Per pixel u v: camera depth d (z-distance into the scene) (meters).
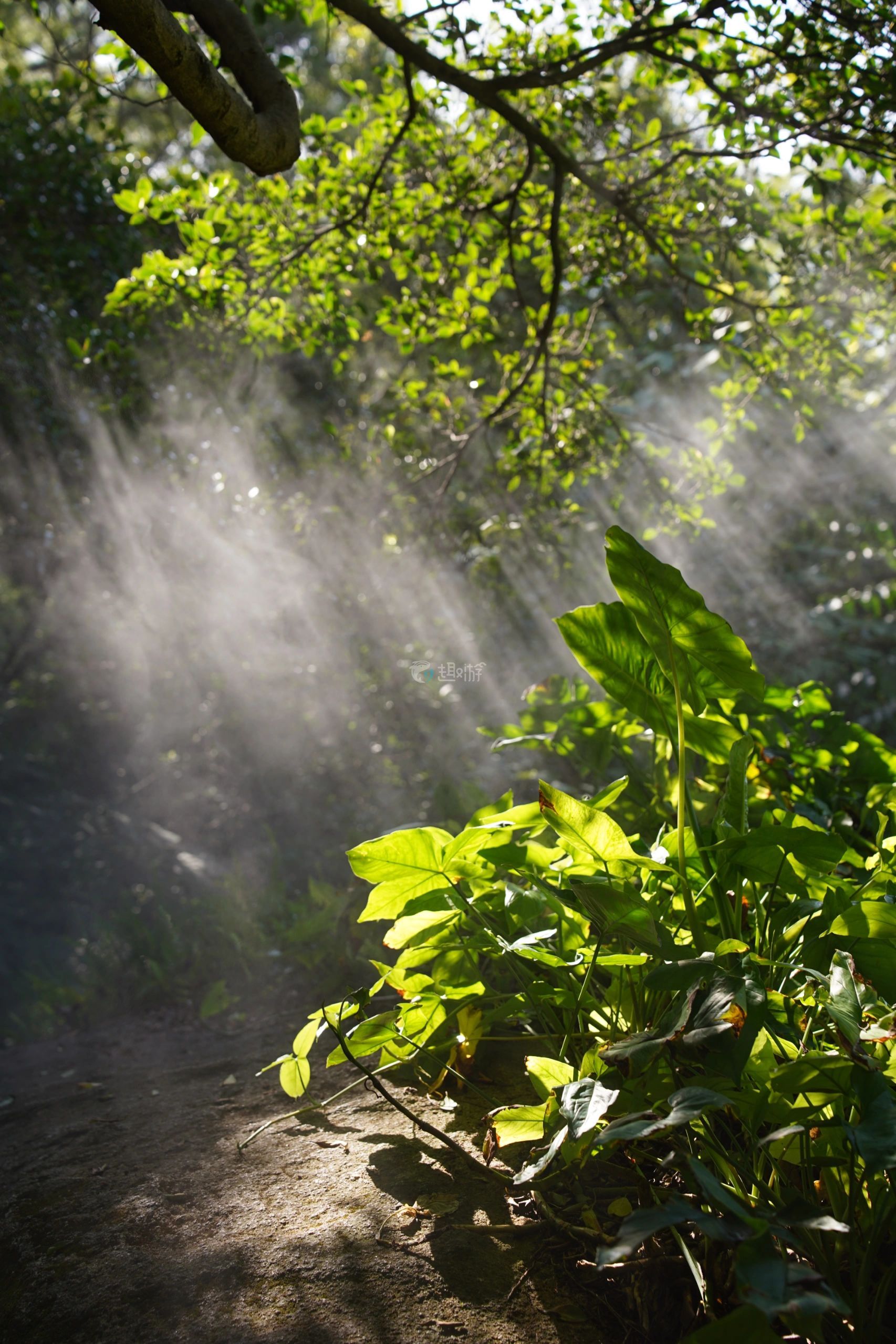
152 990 4.12
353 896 3.55
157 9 2.11
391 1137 2.23
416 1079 2.52
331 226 4.72
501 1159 2.06
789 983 1.92
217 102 2.39
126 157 6.68
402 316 5.05
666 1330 1.54
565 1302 1.62
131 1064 3.36
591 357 5.86
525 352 5.83
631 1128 1.39
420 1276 1.71
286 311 4.91
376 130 4.68
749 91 3.89
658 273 5.61
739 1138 1.85
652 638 2.03
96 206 6.64
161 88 4.28
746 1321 1.21
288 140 2.71
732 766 2.08
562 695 3.39
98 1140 2.54
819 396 5.43
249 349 6.18
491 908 2.35
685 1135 1.68
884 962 1.85
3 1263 1.93
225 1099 2.71
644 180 4.60
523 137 4.91
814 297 4.68
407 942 2.33
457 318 5.08
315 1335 1.58
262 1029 3.44
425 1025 2.29
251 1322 1.62
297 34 10.22
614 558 1.94
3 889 8.13
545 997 2.13
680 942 2.07
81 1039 3.87
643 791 3.17
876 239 4.59
